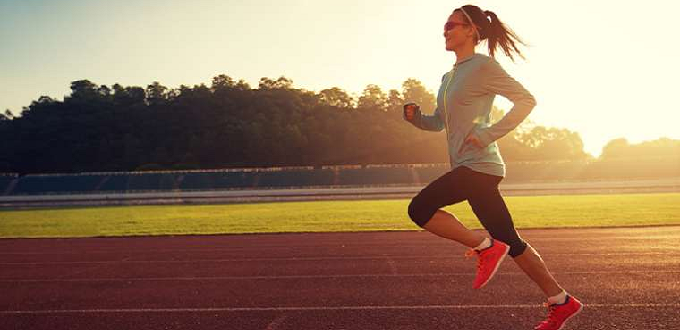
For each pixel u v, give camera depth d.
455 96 3.18
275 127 108.31
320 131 112.12
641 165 70.06
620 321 4.59
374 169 75.38
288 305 5.57
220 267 8.62
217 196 46.91
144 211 31.31
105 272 8.35
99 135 111.69
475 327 4.50
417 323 4.68
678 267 7.50
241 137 107.00
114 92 128.88
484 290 6.03
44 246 12.77
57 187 70.81
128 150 105.81
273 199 46.53
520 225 15.98
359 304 5.51
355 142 108.88
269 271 8.03
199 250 11.25
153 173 74.44
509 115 2.98
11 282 7.57
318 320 4.90
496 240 3.19
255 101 120.94
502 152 103.19
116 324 4.98
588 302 5.32
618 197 35.91
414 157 106.19
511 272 7.15
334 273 7.66
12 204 46.84
